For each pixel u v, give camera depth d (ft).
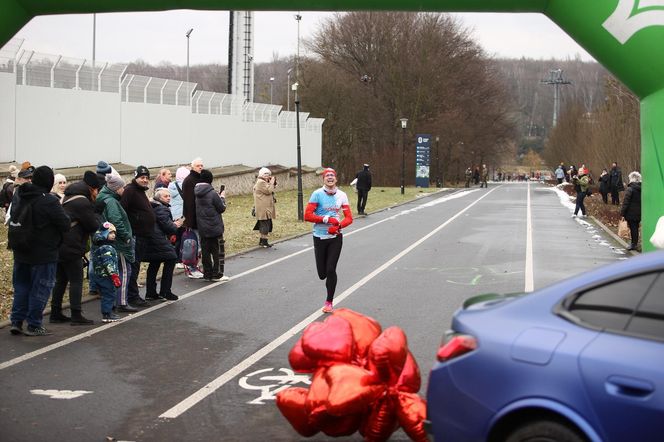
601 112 186.70
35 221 32.42
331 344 20.66
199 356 30.09
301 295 43.96
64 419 22.68
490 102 290.35
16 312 33.35
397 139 261.85
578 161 259.80
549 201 151.53
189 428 21.95
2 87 90.63
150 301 41.81
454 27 266.57
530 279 50.01
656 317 14.48
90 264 42.24
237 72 241.35
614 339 14.56
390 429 20.07
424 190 203.82
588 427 14.37
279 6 32.73
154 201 41.52
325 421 19.81
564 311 15.38
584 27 31.40
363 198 111.34
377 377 19.95
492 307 16.42
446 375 16.16
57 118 100.48
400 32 263.08
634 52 30.76
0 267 49.60
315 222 38.50
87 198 35.58
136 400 24.53
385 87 262.88
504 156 395.55
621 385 14.14
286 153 189.57
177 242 52.44
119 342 32.32
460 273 52.95
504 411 15.20
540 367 14.93
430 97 259.80
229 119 155.53
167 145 129.90
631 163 147.13
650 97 31.55
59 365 28.68
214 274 49.67
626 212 65.72
